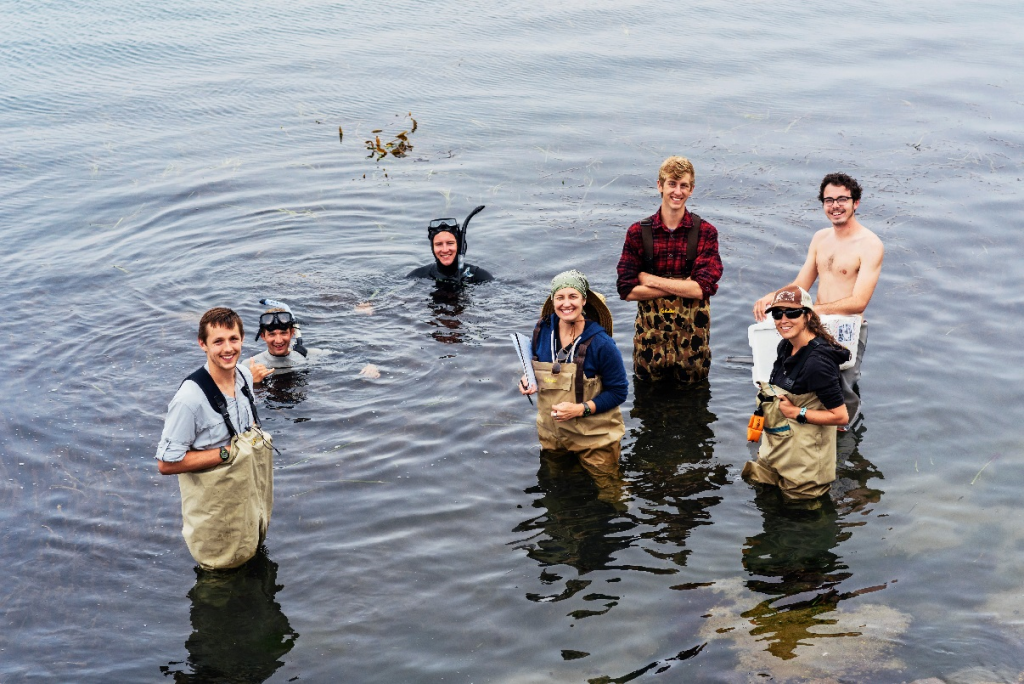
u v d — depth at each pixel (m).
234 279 10.56
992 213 11.77
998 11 22.78
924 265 10.45
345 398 8.15
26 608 5.75
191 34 21.83
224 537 5.94
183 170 13.94
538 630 5.54
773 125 15.30
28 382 8.35
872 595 5.76
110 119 16.30
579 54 19.56
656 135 14.97
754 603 5.71
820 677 5.04
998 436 7.42
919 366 8.45
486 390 8.27
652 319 8.30
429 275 10.54
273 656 5.36
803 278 8.28
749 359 8.80
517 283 10.41
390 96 17.20
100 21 22.98
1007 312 9.36
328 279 10.56
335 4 24.41
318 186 13.30
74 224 12.12
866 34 20.80
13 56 20.14
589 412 6.93
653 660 5.26
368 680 5.17
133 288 10.30
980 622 5.48
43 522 6.56
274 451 7.38
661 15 22.72
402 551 6.28
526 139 14.95
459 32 21.50
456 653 5.37
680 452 7.39
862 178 13.05
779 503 6.73
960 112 15.64
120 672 5.24
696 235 8.02
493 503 6.79
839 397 6.41
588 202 12.57
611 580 5.97
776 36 20.78
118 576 6.05
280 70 18.94
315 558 6.21
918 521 6.46
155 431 7.66
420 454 7.38
